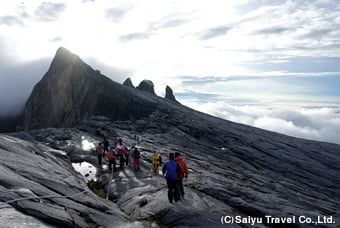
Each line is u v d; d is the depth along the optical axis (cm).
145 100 8269
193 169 2567
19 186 947
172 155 1352
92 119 5638
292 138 7619
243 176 2923
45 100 9669
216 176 2422
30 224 743
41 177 1180
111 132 4503
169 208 1248
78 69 8956
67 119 8506
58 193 1101
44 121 9356
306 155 5506
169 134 4984
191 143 4600
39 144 2533
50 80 9794
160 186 1641
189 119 6662
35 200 897
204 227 1121
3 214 741
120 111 7700
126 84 12006
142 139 4078
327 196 3216
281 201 1673
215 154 4203
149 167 2484
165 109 7625
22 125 11812
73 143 3247
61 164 1973
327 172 4584
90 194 1290
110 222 1004
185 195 1462
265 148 5291
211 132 5725
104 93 8200
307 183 3784
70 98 8719
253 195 1717
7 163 1177
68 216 877
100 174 2164
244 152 4734
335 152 6359
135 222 1098
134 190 1630
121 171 2183
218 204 1470
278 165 4438
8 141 1688
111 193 1658
